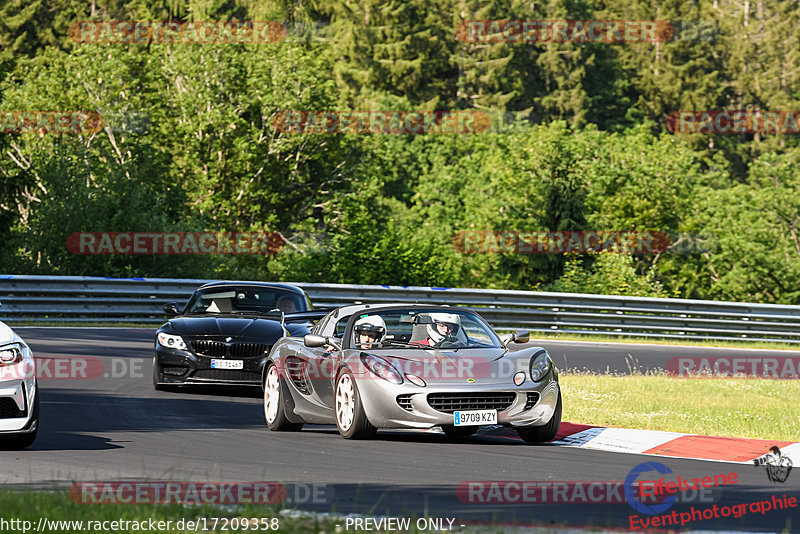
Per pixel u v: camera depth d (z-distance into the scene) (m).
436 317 36.66
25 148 167.88
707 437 33.09
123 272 118.62
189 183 175.12
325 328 37.00
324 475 26.19
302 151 184.12
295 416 36.09
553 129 167.62
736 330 91.00
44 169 135.00
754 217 174.50
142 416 38.91
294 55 180.75
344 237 119.38
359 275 117.00
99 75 175.00
